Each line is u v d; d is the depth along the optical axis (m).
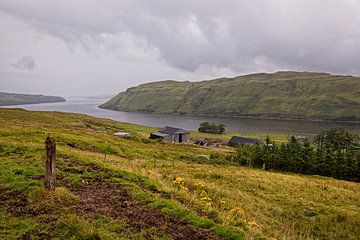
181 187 21.83
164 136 126.19
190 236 11.81
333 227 22.16
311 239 18.42
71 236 10.71
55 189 14.49
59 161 21.88
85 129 101.88
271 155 73.62
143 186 18.17
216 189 27.11
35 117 113.69
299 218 24.11
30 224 11.41
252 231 14.24
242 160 73.19
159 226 12.36
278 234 17.02
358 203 30.84
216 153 81.19
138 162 42.12
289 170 71.00
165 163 47.22
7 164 19.47
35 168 18.61
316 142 136.38
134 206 14.30
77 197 14.45
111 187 16.97
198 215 14.22
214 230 12.52
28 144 30.59
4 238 10.16
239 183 35.00
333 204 29.56
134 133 134.00
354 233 21.19
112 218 12.65
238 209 19.08
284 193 32.41
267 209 25.11
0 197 13.88
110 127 142.62
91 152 43.84
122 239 10.80
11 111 119.38
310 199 30.64
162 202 14.82
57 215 12.29
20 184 15.27
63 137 53.50
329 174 67.88
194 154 74.81
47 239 10.43
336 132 133.50
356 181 65.06
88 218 12.31
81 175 18.72
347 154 70.06
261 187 34.09
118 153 51.62
